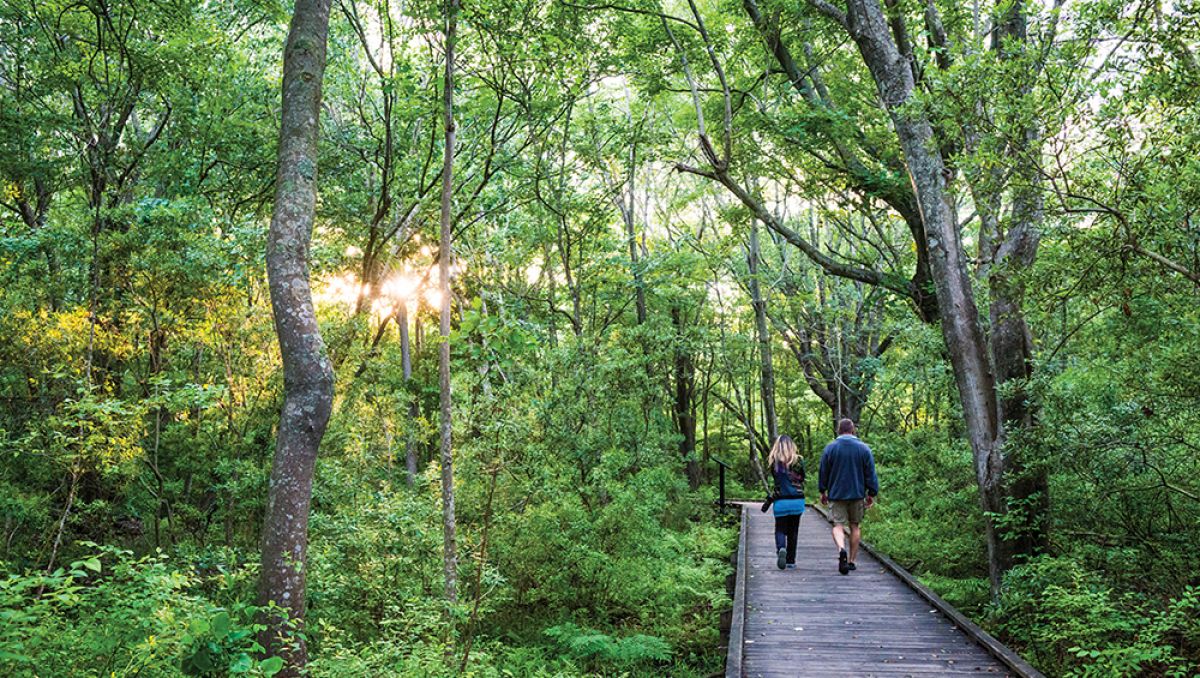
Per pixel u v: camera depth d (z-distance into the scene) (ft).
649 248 83.20
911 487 46.47
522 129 45.83
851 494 31.71
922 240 40.78
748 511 56.13
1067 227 18.25
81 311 32.30
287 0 47.09
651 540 36.50
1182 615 19.62
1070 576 23.66
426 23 32.58
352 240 47.14
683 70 44.75
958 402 43.52
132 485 35.78
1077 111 16.49
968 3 37.24
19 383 32.86
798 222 83.30
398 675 18.65
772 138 45.83
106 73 37.68
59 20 37.65
